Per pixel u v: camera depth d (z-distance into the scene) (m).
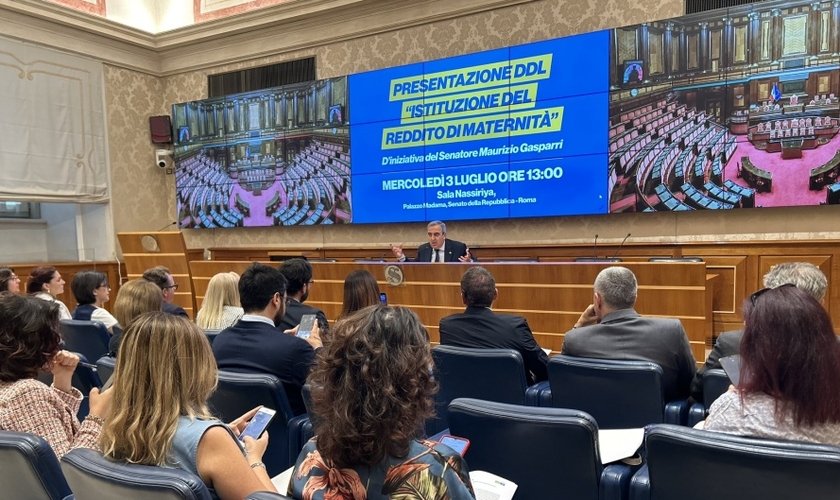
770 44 4.56
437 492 0.89
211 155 7.45
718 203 4.84
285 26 6.88
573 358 1.99
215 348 2.17
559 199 5.48
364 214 6.48
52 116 6.64
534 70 5.50
